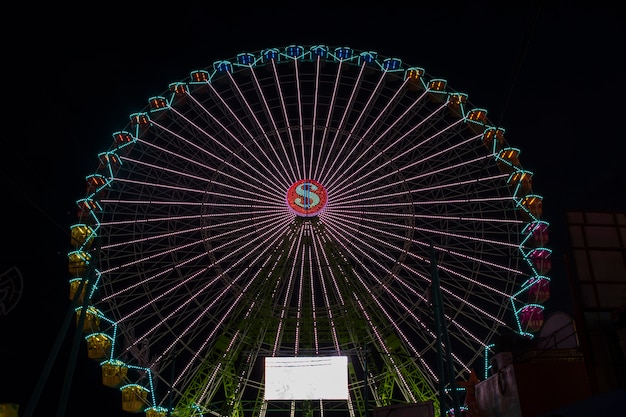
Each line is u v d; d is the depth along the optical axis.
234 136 44.25
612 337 19.78
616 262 20.78
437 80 47.66
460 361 39.00
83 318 25.11
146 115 46.91
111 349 38.75
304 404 40.69
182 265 40.69
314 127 45.97
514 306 40.06
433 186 43.81
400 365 40.22
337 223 43.34
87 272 25.81
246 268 41.09
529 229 42.16
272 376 39.31
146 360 39.12
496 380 24.58
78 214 41.69
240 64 49.41
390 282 40.97
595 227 21.33
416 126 45.47
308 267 42.66
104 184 43.00
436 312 25.03
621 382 19.08
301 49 49.66
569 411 13.90
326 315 41.56
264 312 40.97
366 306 41.31
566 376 22.41
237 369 40.50
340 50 49.31
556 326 31.97
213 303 40.16
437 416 39.22
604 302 20.12
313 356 40.31
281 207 43.69
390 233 42.34
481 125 46.66
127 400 38.41
